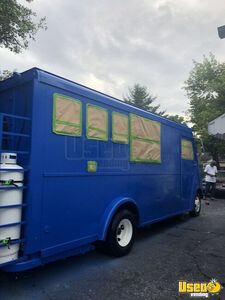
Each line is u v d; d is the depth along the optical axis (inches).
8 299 141.1
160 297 146.3
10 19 324.2
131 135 219.1
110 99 197.5
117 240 199.5
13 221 131.0
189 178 331.6
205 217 354.9
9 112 156.7
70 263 190.5
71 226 162.6
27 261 137.1
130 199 208.8
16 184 132.5
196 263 193.9
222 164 1089.4
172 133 290.8
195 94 988.6
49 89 151.0
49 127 149.5
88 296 145.6
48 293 147.9
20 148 146.6
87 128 175.0
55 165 152.3
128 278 168.1
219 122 396.5
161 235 267.3
